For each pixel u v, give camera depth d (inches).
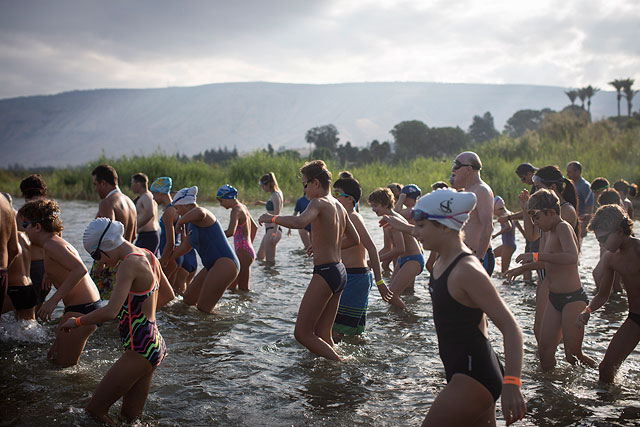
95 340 232.1
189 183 1059.9
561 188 233.0
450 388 113.4
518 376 105.0
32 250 261.0
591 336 233.9
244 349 222.4
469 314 112.7
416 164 1061.1
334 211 210.8
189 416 161.9
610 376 180.2
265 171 1065.5
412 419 158.7
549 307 196.5
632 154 867.4
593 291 317.1
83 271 197.2
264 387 183.5
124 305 155.4
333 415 162.1
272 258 426.3
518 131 5871.1
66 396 174.2
